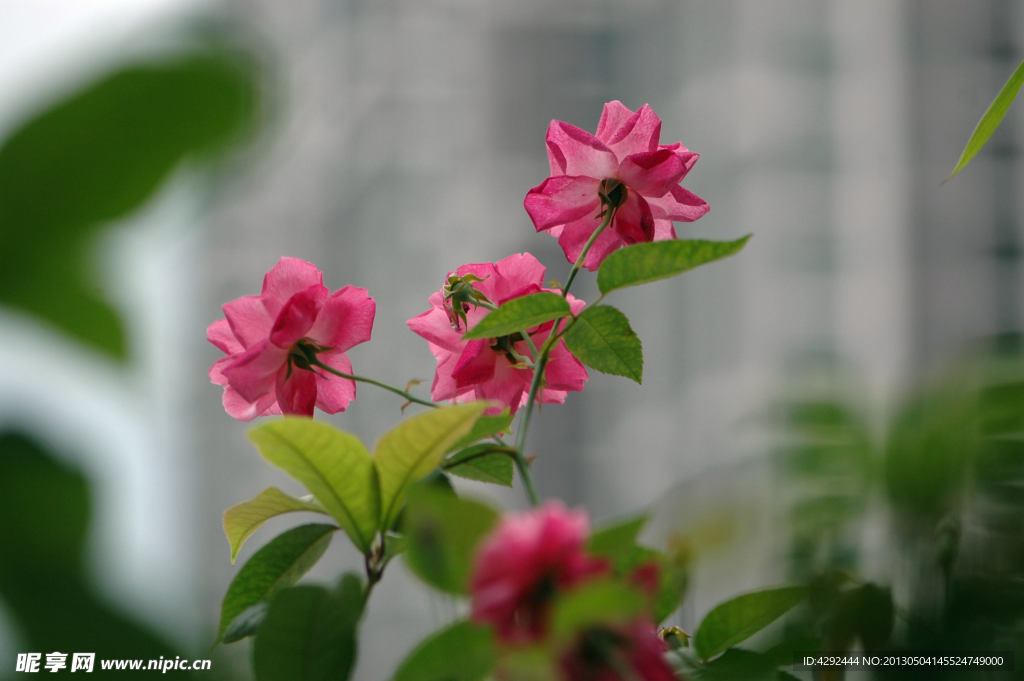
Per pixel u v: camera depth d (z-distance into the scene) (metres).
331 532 1.14
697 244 1.11
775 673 1.08
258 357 1.15
